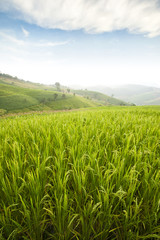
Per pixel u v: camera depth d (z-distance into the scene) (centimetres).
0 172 205
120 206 177
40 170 204
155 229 154
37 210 156
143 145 299
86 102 16200
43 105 11875
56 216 159
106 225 155
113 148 296
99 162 255
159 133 392
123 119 604
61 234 152
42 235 171
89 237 168
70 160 261
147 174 199
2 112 8550
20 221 172
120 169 196
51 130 424
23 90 15188
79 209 166
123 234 159
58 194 178
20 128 457
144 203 179
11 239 158
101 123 548
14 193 182
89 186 209
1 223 152
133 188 166
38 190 175
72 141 326
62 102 13838
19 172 211
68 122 575
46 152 267
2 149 296
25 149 298
